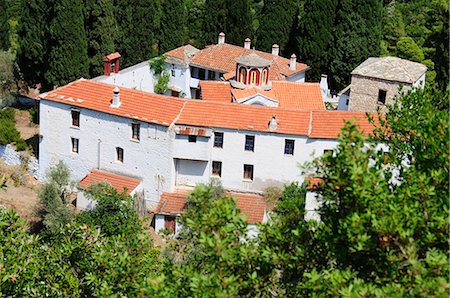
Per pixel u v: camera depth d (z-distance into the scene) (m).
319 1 77.50
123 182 53.91
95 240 28.33
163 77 74.56
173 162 53.31
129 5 75.75
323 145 52.19
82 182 53.53
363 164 17.42
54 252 27.61
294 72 73.12
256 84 62.12
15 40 85.00
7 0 92.44
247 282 18.53
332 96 77.75
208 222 18.91
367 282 17.58
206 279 17.59
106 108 54.41
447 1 84.62
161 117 52.94
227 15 81.94
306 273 17.75
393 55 83.06
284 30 81.50
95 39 71.38
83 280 27.48
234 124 52.72
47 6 68.38
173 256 28.64
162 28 80.06
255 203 51.09
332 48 78.38
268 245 19.89
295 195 47.69
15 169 59.84
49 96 56.59
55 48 67.94
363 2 75.81
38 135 64.81
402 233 16.14
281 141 52.53
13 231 26.70
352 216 16.53
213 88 62.75
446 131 18.75
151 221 53.00
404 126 25.31
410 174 18.23
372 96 63.16
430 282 15.23
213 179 53.81
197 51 76.56
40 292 25.75
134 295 21.30
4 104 70.56
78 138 56.31
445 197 17.39
